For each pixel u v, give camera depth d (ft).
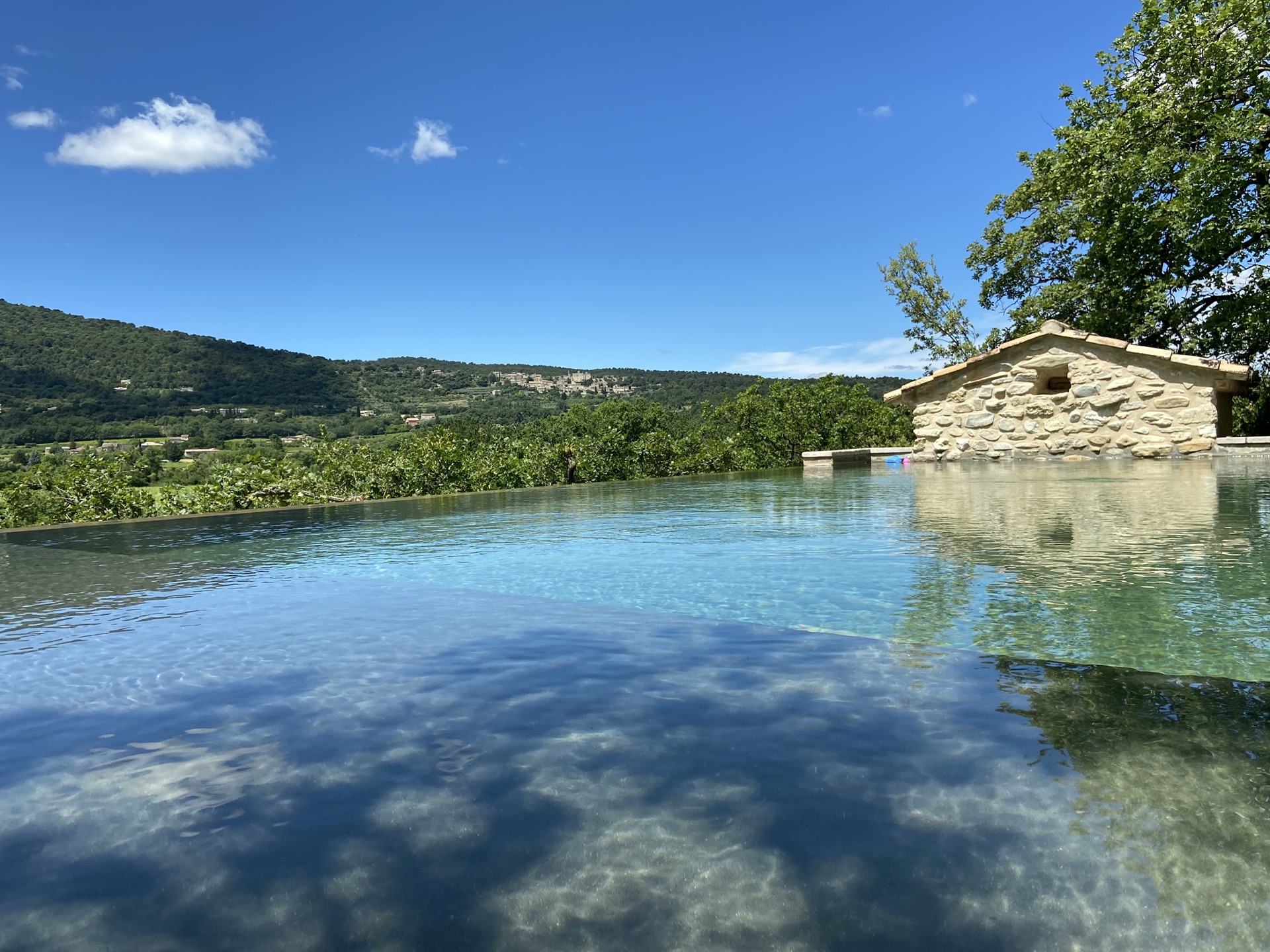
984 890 2.60
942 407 38.40
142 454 50.62
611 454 54.65
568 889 2.68
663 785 3.50
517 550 12.45
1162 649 5.24
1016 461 35.91
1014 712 4.19
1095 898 2.52
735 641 5.99
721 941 2.36
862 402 69.77
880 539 11.55
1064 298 50.03
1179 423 31.99
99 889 2.79
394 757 3.94
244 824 3.27
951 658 5.24
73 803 3.51
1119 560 8.72
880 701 4.46
